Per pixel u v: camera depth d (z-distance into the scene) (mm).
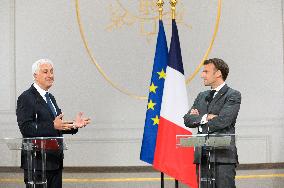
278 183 11625
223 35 14047
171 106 8430
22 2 14156
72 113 14047
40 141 6160
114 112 13992
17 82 14070
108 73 14055
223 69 7246
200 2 14023
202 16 14023
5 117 13930
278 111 14031
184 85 8555
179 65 8602
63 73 14094
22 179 12406
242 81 14055
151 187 11461
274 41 14133
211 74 7238
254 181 11852
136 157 13898
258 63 14094
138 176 12750
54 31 14141
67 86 14055
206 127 7043
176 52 8641
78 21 14109
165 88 8508
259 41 14117
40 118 7129
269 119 13984
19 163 13781
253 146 13906
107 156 13883
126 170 13656
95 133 13922
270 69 14094
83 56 14109
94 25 14109
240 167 13820
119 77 14047
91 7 14109
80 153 13883
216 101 7172
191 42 13969
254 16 14117
